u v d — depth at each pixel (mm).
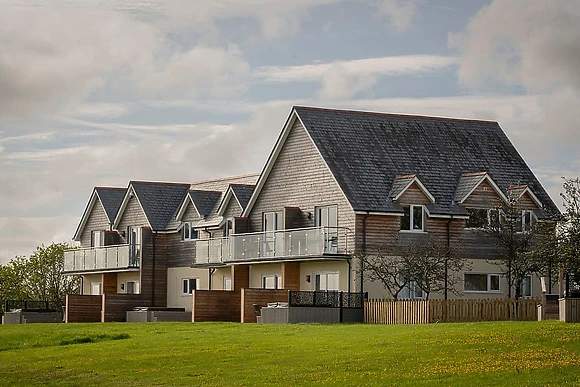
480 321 47281
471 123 61594
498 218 55750
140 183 72875
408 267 51688
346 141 56906
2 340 44625
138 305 68250
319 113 57938
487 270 55812
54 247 86750
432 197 55031
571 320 41062
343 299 51812
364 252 53062
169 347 38719
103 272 73062
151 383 31359
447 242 55188
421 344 34406
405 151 57750
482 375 28578
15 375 34562
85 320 66812
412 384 28047
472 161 59094
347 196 53562
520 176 59625
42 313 71750
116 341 42188
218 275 65062
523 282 56906
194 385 30438
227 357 34938
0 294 85438
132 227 72562
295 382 29531
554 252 45438
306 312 50938
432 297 54562
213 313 57688
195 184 75000
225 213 65125
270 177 60156
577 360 29984
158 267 69625
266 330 43906
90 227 78000
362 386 28219
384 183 55188
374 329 41125
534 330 35812
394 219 54156
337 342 36781
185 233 68938
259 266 60219
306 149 57312
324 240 53375
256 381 30125
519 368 29188
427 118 60531
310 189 56719
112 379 32469
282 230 56562
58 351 39906
